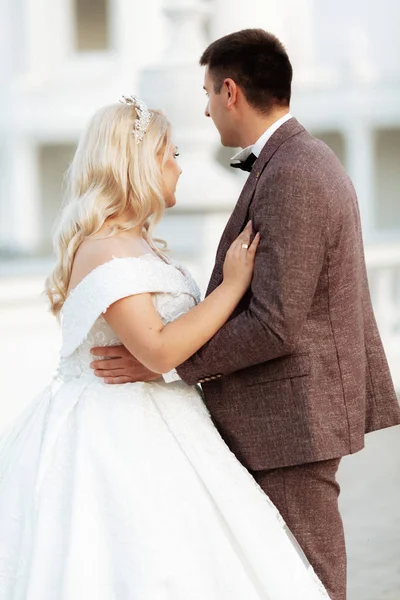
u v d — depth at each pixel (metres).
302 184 2.75
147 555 2.74
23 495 2.93
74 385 3.02
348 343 2.90
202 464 2.89
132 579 2.73
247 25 9.97
